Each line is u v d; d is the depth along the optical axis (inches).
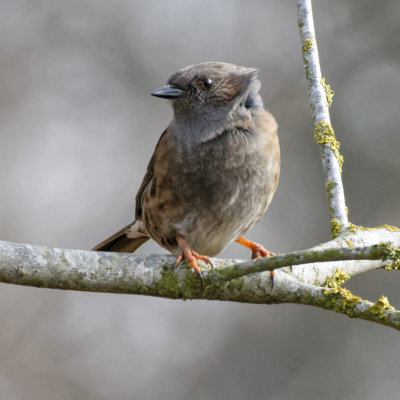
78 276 248.1
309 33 310.7
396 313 232.8
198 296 254.2
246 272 229.5
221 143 298.4
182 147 301.4
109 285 251.0
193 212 306.3
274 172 309.1
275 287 252.8
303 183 533.6
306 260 215.2
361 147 535.2
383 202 521.7
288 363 498.0
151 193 315.3
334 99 550.0
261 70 568.4
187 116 303.4
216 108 300.7
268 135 304.0
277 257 220.7
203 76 300.7
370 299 485.4
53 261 246.4
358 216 520.1
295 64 566.9
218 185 299.9
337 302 243.0
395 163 528.7
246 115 300.8
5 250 243.1
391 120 539.5
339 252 211.0
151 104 586.9
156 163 310.3
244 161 299.0
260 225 533.6
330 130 301.4
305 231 524.7
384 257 206.7
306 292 249.0
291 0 586.9
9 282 244.8
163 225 315.9
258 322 515.2
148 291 254.4
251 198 305.4
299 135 543.5
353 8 568.1
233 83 301.6
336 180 295.7
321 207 526.3
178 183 302.8
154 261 255.9
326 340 494.9
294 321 505.0
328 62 561.0
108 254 253.3
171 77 309.3
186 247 262.4
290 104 553.6
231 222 309.3
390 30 560.4
